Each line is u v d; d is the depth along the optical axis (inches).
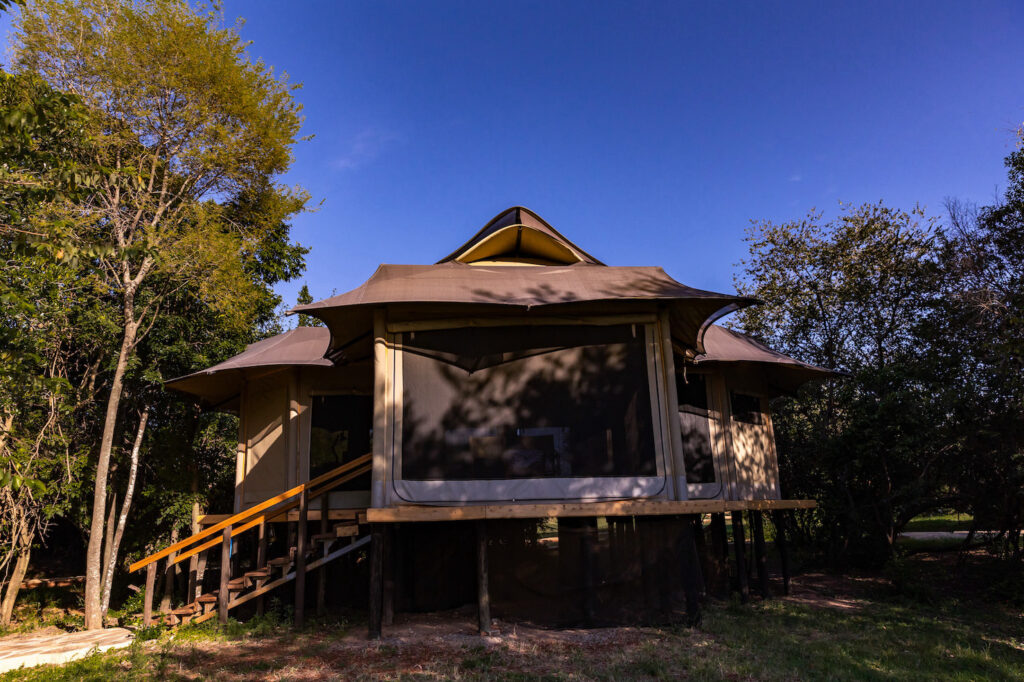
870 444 507.2
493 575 336.8
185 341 613.0
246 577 381.1
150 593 387.5
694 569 337.1
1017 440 460.4
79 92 536.4
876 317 644.7
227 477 681.6
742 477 477.7
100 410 602.9
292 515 434.6
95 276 523.5
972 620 379.2
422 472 319.3
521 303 317.1
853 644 307.3
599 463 326.3
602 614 327.9
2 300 331.6
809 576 557.9
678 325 375.2
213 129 581.0
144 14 543.8
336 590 435.2
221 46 580.7
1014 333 482.0
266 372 490.9
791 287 699.4
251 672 268.7
